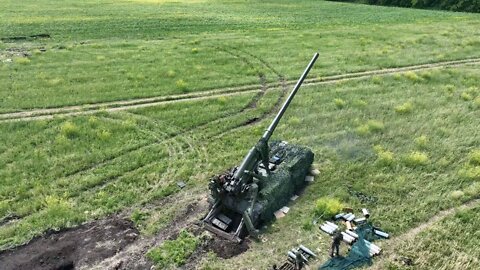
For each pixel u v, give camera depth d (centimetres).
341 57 3681
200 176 1942
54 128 2328
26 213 1684
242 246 1527
